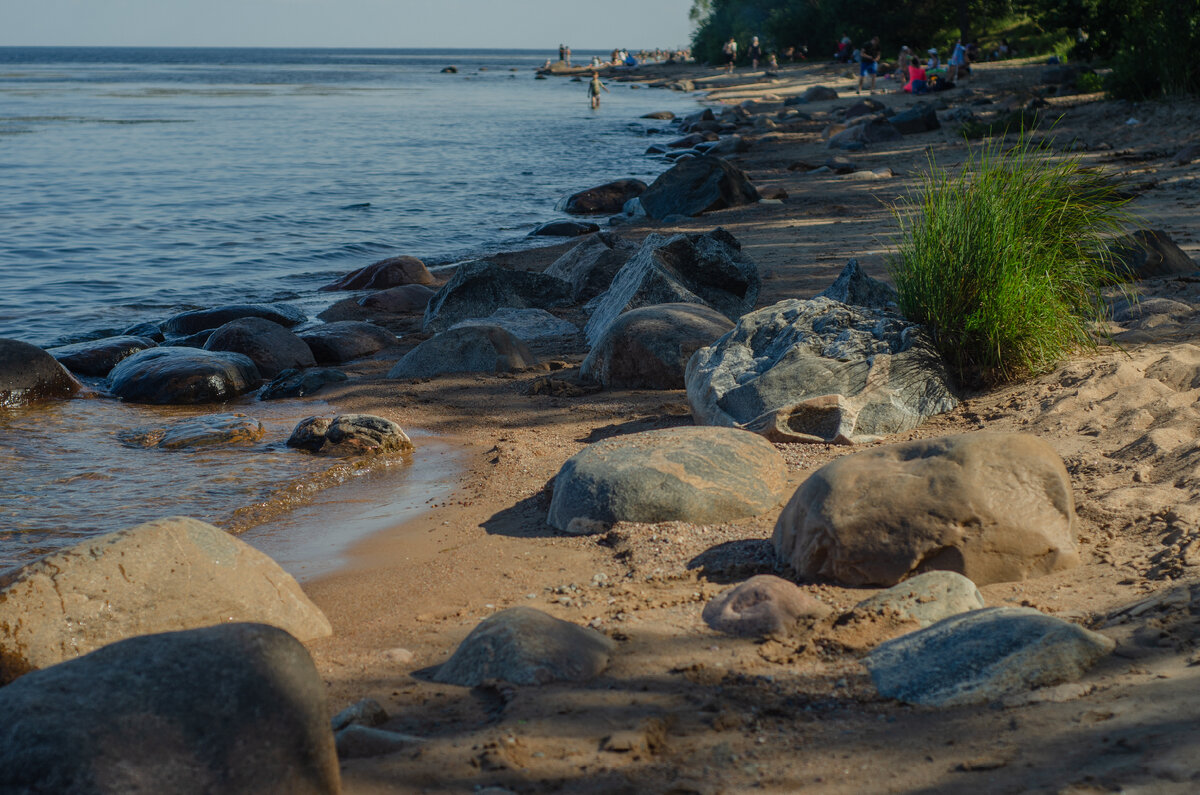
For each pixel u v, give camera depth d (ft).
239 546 14.89
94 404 31.09
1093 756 8.46
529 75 375.04
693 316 28.89
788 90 175.22
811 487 15.19
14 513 21.49
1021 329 23.41
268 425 28.17
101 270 52.90
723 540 16.69
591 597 14.83
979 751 9.01
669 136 131.13
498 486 21.57
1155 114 75.05
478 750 9.70
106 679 8.29
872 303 28.55
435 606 15.44
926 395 22.38
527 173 96.48
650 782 9.00
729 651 12.17
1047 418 20.66
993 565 14.05
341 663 13.21
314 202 77.51
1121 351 24.08
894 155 83.41
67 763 7.70
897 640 11.72
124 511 21.63
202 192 82.28
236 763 8.19
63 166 99.86
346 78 370.94
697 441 18.78
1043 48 169.99
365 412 28.81
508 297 40.78
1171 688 9.53
